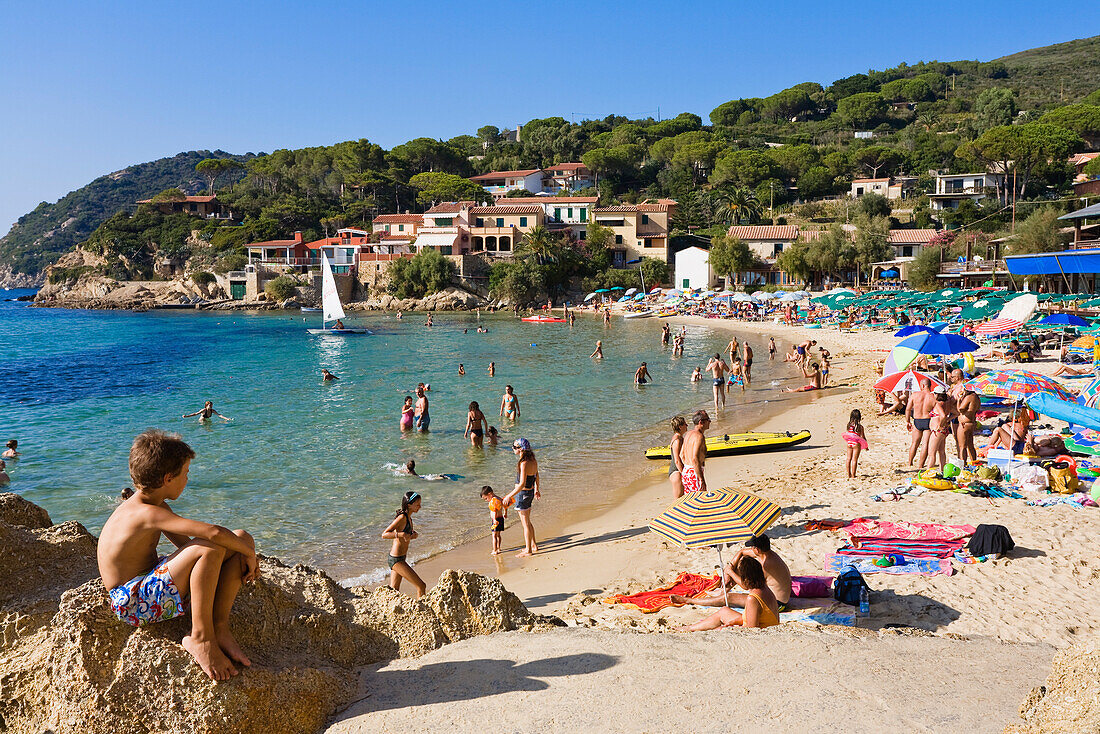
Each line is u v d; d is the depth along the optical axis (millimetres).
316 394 30906
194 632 4156
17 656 4559
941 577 9844
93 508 15773
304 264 103812
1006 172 92750
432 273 91938
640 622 9195
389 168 138000
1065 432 17203
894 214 101500
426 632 5711
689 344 51531
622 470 18375
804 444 20016
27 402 29906
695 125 164875
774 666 5453
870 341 47938
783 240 85500
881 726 4625
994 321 31344
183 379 36312
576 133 166750
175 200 137125
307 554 12953
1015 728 4293
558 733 4414
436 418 25344
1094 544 10539
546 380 34500
